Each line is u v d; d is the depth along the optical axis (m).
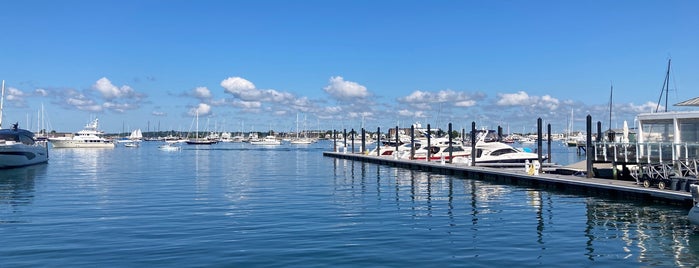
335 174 45.59
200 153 103.62
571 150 119.00
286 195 29.11
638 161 28.61
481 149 49.16
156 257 14.70
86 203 25.59
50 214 22.05
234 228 18.83
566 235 17.80
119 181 38.31
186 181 38.47
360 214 22.16
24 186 34.34
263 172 48.53
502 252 15.35
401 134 119.31
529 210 23.36
